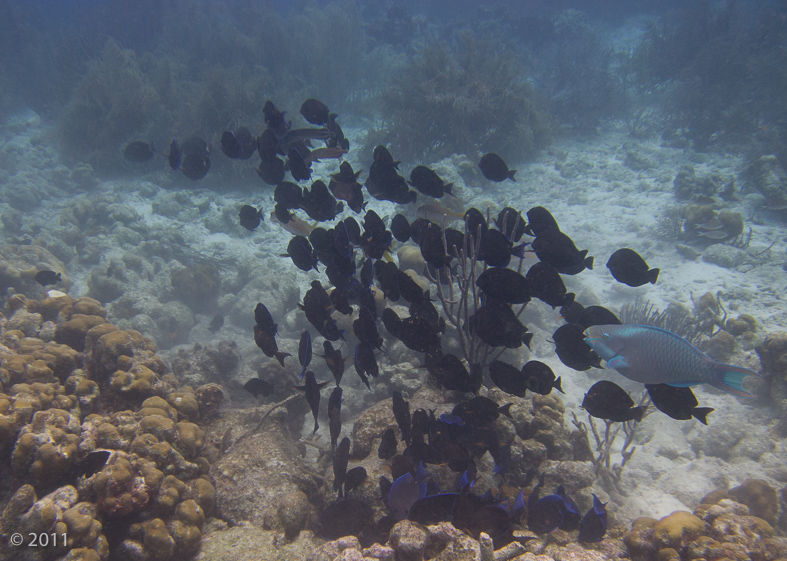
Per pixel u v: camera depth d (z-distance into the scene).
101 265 4.87
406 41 14.41
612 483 2.69
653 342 1.54
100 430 1.84
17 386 1.92
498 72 7.90
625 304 4.68
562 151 8.29
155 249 5.43
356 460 2.22
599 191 7.10
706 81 9.68
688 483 2.73
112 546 1.70
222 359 3.25
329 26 10.52
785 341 3.07
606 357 1.62
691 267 5.12
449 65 7.96
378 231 2.21
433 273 2.29
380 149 2.24
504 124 7.75
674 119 8.96
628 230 6.04
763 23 10.52
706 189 6.38
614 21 17.16
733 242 5.35
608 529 2.09
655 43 11.48
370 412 2.32
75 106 7.96
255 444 2.21
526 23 14.63
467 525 1.53
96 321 2.64
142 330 4.11
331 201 2.34
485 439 1.87
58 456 1.68
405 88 7.70
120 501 1.66
